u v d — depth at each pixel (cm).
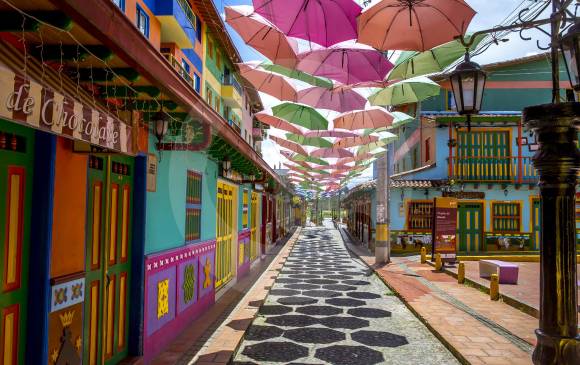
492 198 1742
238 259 1083
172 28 866
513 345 562
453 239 1360
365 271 1345
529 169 1716
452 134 1741
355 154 1483
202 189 726
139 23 760
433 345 596
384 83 635
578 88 353
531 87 1558
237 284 1017
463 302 841
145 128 471
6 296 275
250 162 970
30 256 299
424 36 410
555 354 346
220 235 899
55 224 315
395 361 531
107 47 261
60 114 210
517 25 397
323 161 1630
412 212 1769
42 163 304
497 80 1600
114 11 226
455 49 525
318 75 564
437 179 1742
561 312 349
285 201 2736
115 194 434
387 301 897
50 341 306
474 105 429
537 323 678
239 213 1123
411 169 2169
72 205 340
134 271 467
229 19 471
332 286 1070
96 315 390
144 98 380
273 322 713
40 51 266
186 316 626
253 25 468
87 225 371
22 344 293
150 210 494
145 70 278
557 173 351
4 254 273
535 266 1383
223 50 1223
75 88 281
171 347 539
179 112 442
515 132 1712
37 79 214
